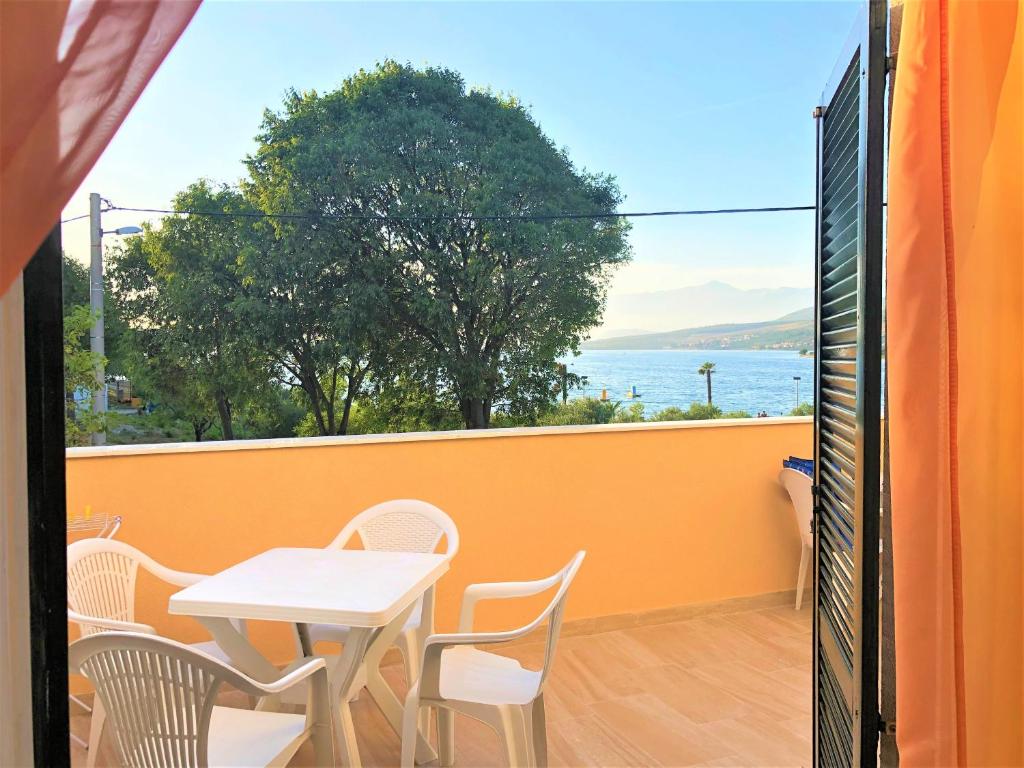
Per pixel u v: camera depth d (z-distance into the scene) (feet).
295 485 11.38
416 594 7.79
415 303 44.45
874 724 4.51
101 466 10.35
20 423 3.07
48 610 3.13
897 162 3.64
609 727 9.55
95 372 41.52
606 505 13.25
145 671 5.44
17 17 2.52
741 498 14.19
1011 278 3.61
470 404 45.44
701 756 8.83
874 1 4.29
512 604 12.67
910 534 3.57
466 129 48.24
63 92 2.56
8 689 3.07
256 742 6.32
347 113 47.21
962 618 3.51
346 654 7.65
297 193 44.50
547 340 47.55
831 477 6.15
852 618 5.15
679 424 13.71
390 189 45.47
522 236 47.09
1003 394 3.63
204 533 10.88
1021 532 3.61
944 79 3.53
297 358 44.11
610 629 13.16
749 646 12.34
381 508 10.47
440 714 8.69
